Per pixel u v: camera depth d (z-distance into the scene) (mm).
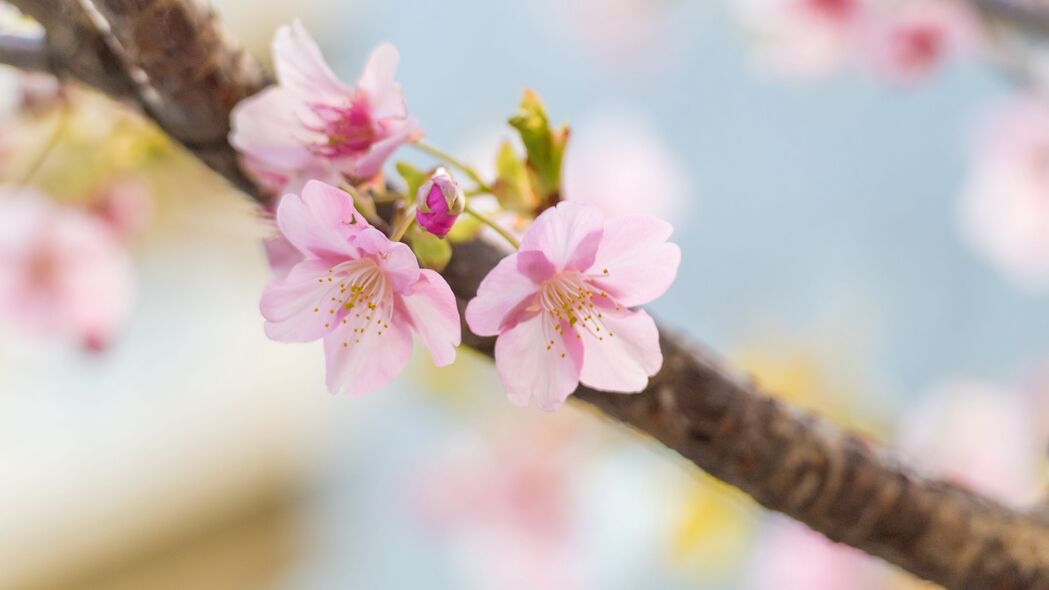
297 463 1990
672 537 1133
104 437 1892
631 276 576
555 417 1282
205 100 596
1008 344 1554
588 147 1047
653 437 603
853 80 1213
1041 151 1281
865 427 1154
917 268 1610
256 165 592
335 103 588
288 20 1497
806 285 1675
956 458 1119
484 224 589
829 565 1125
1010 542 605
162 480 1914
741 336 1236
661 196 1037
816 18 1144
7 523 1795
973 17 981
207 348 1963
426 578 1703
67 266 901
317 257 572
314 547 1959
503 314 572
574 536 1284
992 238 1333
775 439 601
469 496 1322
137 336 1900
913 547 607
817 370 1183
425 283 568
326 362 575
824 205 1720
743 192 1731
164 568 1900
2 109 719
